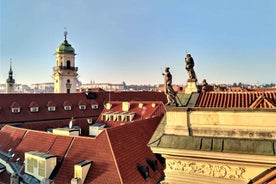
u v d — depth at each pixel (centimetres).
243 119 1950
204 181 2020
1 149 4991
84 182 3538
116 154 3678
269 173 1794
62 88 11512
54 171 3841
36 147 4456
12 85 13000
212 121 2042
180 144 2066
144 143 4416
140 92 11606
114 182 3388
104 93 11019
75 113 9781
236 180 1922
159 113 7419
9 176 4244
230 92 2188
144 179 3712
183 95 2267
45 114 9188
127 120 7388
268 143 1847
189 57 2294
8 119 8425
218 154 1933
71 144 4122
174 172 2130
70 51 11619
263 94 2108
